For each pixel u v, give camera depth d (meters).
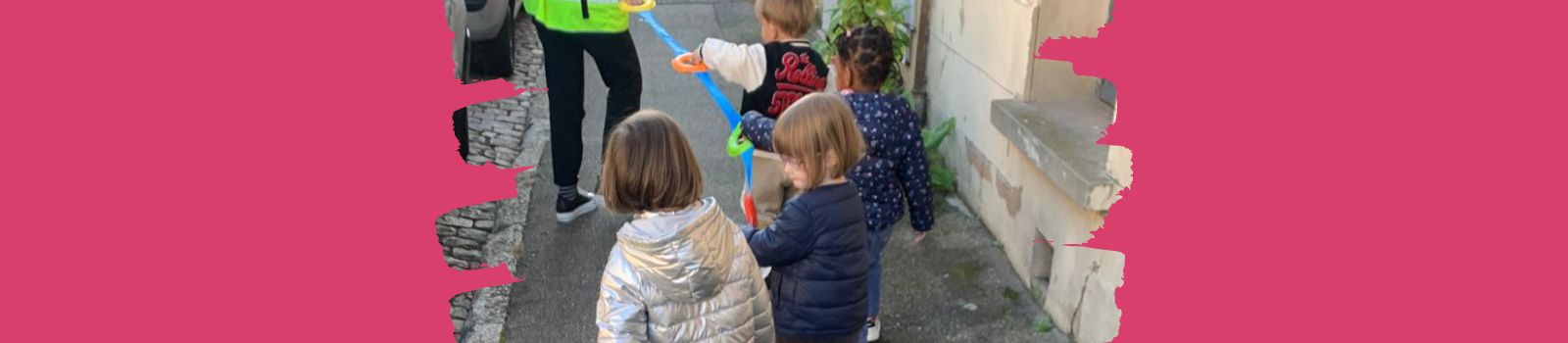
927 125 5.98
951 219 5.17
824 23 7.17
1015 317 4.32
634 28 8.45
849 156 3.04
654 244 2.59
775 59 3.96
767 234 3.07
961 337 4.18
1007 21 4.66
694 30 8.47
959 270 4.68
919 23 5.84
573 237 5.01
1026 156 4.24
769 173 3.95
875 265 3.88
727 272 2.74
